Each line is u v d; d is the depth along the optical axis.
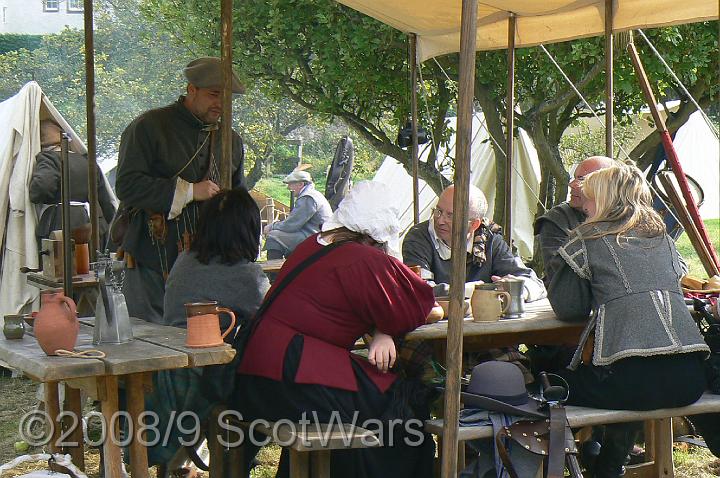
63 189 3.22
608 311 3.34
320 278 3.25
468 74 2.75
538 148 8.51
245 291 3.41
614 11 5.15
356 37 7.82
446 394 2.88
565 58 7.48
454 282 2.83
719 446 3.66
